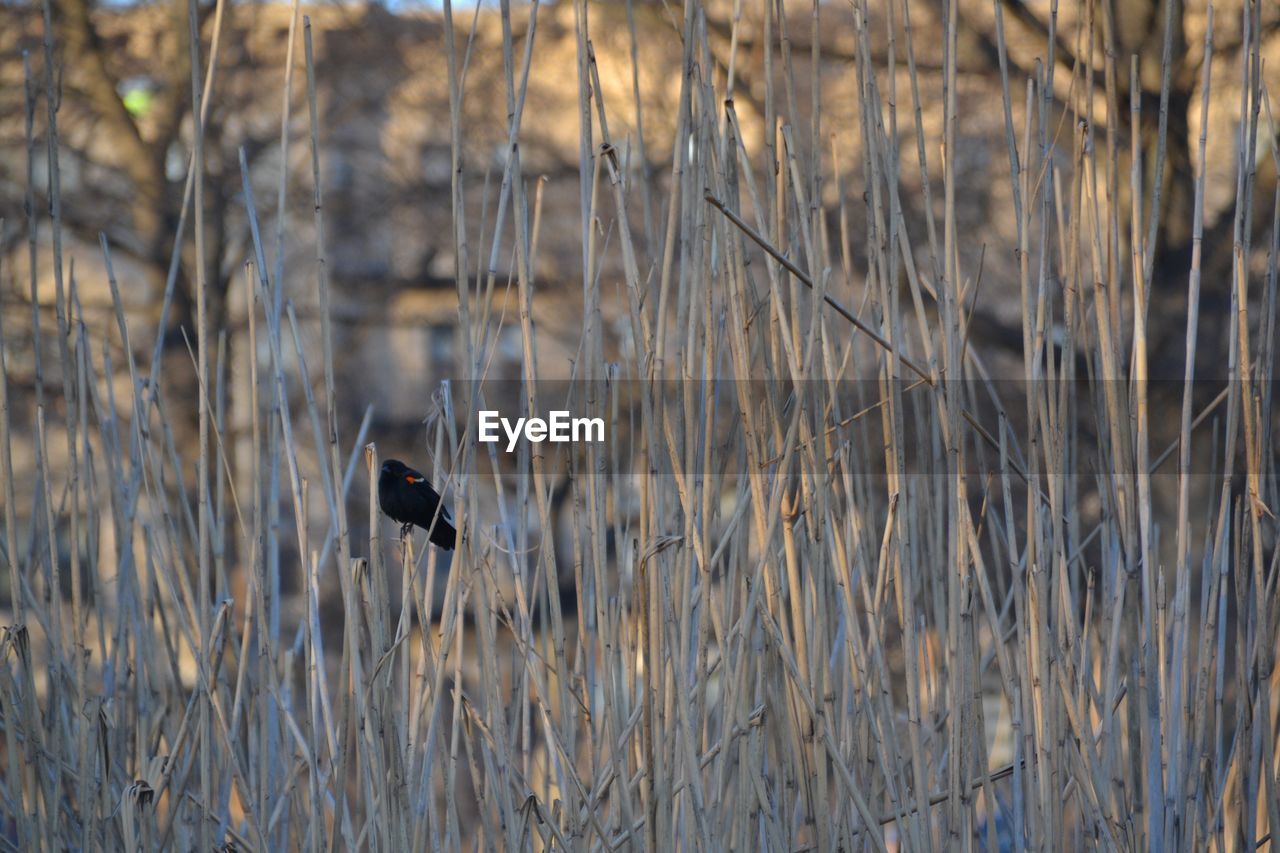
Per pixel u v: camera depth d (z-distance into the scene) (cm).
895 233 973
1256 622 1040
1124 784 1016
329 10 4078
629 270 941
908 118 3531
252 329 1075
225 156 4022
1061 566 1003
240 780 1062
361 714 1017
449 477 1006
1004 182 3547
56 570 1130
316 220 1023
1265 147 2862
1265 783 975
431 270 4344
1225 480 985
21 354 3609
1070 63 3309
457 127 959
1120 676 1083
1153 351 2928
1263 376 996
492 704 1010
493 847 1043
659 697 943
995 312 3669
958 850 977
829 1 3462
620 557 1054
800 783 1014
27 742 1103
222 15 1045
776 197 1041
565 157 3975
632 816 988
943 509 1128
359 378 4378
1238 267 982
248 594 1123
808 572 1030
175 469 1169
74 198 3931
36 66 3947
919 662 1056
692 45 924
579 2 955
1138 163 999
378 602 1014
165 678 1245
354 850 1012
